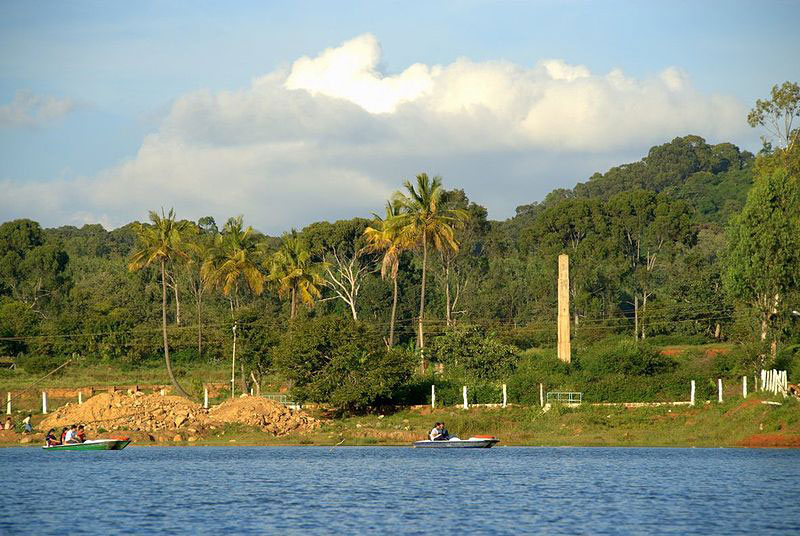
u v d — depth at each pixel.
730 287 107.12
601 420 91.69
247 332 120.62
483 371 109.69
